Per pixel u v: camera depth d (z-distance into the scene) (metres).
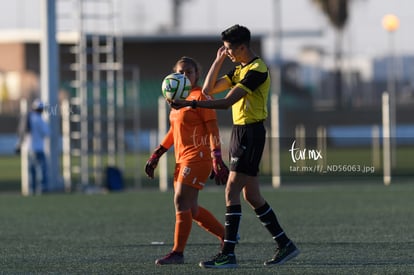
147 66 137.62
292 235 44.34
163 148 36.81
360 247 39.75
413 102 189.38
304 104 173.75
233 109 33.84
